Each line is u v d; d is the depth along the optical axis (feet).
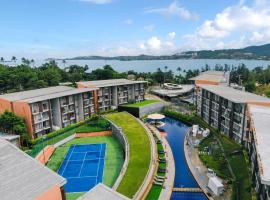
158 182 160.35
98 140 248.11
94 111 314.35
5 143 104.99
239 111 207.10
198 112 313.32
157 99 414.00
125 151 209.56
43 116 241.96
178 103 388.57
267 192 99.45
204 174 172.14
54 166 193.57
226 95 229.86
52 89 294.87
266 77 516.73
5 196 77.51
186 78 595.88
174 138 252.21
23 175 87.56
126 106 330.95
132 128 252.01
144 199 143.23
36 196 79.25
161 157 199.62
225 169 173.58
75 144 238.68
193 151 213.05
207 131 246.27
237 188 146.41
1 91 423.64
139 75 595.47
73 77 524.93
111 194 91.25
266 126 144.46
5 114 219.20
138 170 167.12
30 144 221.87
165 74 611.06
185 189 154.71
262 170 93.81
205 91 283.79
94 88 307.17
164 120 320.70
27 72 462.60
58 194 88.17
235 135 214.90
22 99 238.07
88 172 183.73
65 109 267.18
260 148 114.32
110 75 522.06
